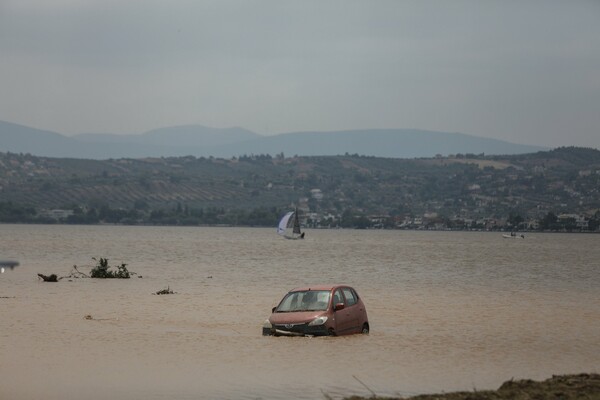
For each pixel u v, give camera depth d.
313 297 53.38
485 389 36.84
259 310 69.38
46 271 124.38
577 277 125.50
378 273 130.88
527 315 67.62
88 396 35.31
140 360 43.59
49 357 44.19
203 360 43.59
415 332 55.81
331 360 43.81
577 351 47.88
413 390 36.75
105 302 75.56
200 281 106.75
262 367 41.75
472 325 60.22
